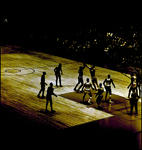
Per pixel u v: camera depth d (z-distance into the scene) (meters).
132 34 24.45
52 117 11.80
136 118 11.88
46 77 19.25
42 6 29.33
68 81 18.42
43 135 9.85
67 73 20.77
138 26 24.12
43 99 14.40
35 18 30.61
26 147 8.83
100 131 10.20
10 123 10.95
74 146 8.84
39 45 30.81
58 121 11.34
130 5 23.73
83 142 9.16
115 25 25.05
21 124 10.90
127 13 24.20
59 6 28.12
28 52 29.17
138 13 23.72
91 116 12.06
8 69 21.31
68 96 15.00
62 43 28.69
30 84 17.34
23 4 30.53
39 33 30.83
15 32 32.78
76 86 16.16
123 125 10.90
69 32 27.91
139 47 24.48
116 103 14.17
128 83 18.75
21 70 21.20
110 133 10.01
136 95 12.31
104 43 25.94
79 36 27.22
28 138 9.58
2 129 10.31
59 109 12.88
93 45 26.59
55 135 9.84
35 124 10.96
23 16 31.55
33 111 12.49
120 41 25.17
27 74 20.02
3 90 15.62
